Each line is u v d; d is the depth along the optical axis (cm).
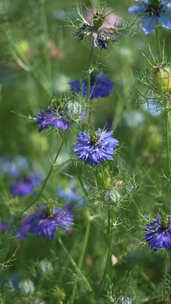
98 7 72
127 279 75
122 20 71
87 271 79
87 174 73
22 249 82
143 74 71
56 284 76
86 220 80
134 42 94
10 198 82
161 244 67
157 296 75
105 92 76
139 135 93
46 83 94
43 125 71
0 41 96
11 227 77
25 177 95
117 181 70
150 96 71
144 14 70
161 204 78
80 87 75
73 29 71
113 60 94
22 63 94
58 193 83
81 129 73
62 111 71
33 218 74
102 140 69
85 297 77
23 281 76
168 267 81
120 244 77
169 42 84
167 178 73
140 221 73
